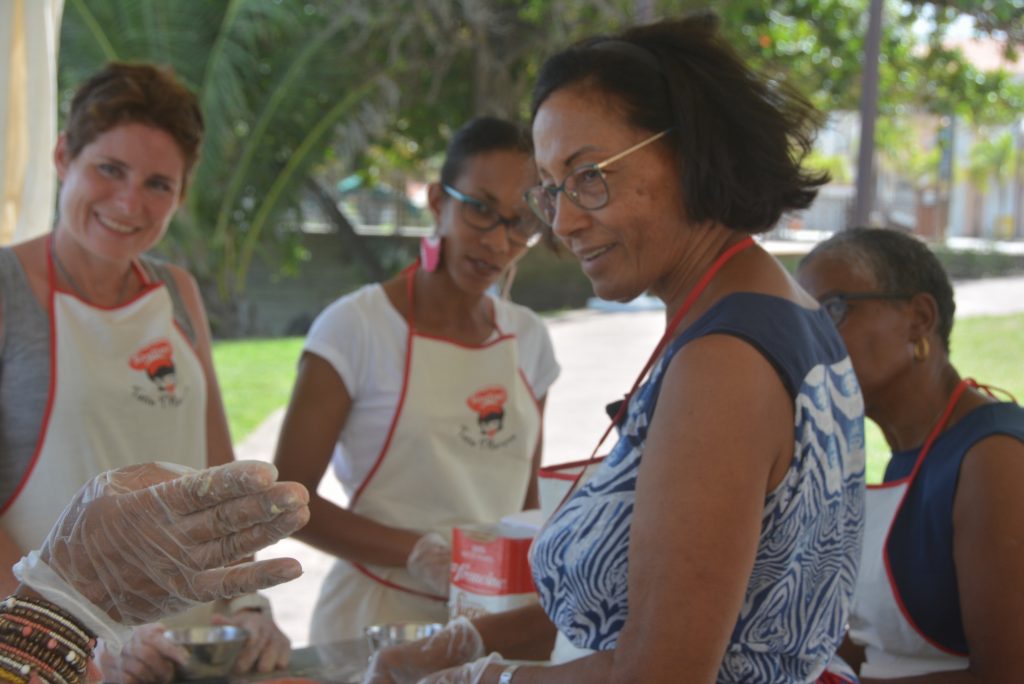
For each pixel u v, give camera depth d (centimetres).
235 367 1199
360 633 257
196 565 110
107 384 239
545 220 160
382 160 1858
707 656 127
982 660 177
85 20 1189
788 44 1257
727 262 147
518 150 253
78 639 116
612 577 143
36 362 233
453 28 1305
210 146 1256
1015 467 179
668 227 147
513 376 270
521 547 202
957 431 190
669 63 145
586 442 799
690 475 130
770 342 136
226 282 1470
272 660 206
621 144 144
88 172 237
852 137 1889
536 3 1198
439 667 186
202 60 1255
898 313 200
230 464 108
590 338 1347
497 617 195
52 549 116
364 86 1320
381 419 257
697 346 136
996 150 3459
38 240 247
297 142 1360
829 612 150
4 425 232
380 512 259
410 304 263
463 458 263
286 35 1315
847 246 206
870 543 199
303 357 257
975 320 1309
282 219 1467
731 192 143
